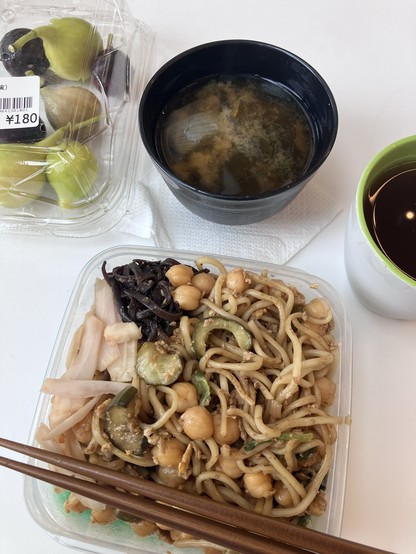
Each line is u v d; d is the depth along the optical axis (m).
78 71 0.27
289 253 0.27
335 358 0.24
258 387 0.23
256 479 0.21
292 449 0.21
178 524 0.17
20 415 0.25
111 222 0.28
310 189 0.28
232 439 0.22
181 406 0.22
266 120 0.26
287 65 0.25
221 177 0.25
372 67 0.31
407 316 0.23
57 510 0.22
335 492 0.22
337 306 0.25
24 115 0.26
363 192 0.21
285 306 0.24
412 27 0.32
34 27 0.29
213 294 0.24
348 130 0.29
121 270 0.24
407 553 0.22
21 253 0.28
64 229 0.28
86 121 0.27
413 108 0.29
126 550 0.21
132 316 0.23
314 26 0.32
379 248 0.20
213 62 0.26
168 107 0.26
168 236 0.27
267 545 0.16
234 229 0.27
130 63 0.30
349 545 0.16
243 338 0.23
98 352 0.23
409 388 0.24
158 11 0.32
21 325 0.26
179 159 0.25
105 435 0.22
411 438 0.23
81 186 0.27
